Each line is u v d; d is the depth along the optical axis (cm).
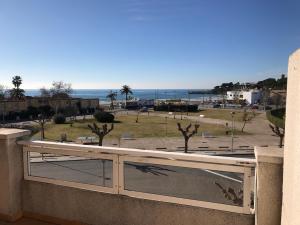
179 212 283
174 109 9675
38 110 7056
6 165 339
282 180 234
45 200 341
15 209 346
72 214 329
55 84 10062
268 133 4791
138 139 4059
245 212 262
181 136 4350
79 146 317
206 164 270
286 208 207
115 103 13288
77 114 8000
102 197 312
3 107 6281
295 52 184
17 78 8469
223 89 17300
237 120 6781
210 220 273
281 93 10769
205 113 8769
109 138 4075
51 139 3906
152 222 294
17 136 348
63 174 333
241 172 259
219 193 271
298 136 163
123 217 305
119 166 304
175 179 284
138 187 299
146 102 12050
